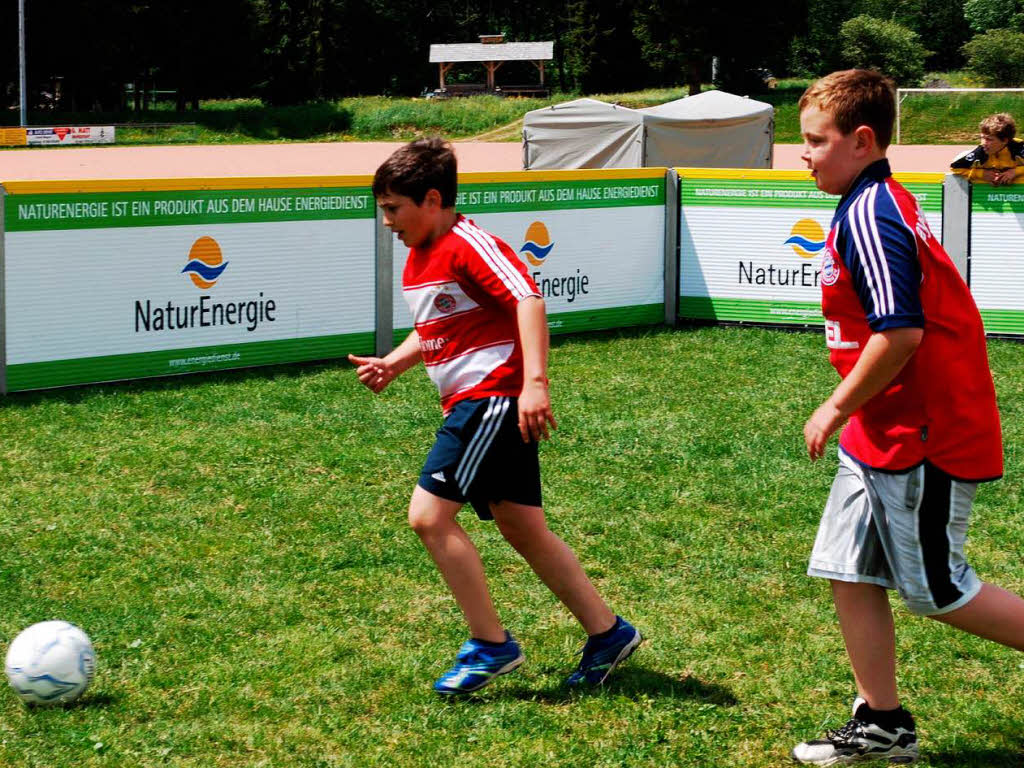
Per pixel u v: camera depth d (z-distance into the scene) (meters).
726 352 10.39
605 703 4.01
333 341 10.32
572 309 11.37
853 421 3.49
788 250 11.38
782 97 57.56
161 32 63.53
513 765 3.64
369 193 10.34
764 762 3.65
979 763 3.60
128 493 6.48
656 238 11.81
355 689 4.18
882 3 89.50
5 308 8.71
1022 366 9.76
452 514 3.99
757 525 6.00
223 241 9.62
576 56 74.88
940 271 3.32
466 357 3.93
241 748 3.77
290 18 71.12
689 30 58.12
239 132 54.28
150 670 4.33
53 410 8.29
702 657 4.45
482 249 3.82
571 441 7.52
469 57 75.06
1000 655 4.45
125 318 9.23
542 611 4.89
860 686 3.57
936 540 3.39
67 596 5.05
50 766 3.63
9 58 60.03
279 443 7.46
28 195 8.69
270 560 5.50
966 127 46.12
